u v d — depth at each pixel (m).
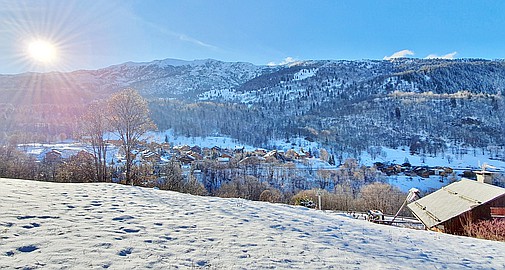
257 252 5.99
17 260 4.45
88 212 7.59
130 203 9.20
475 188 16.28
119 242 5.68
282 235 7.49
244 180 50.66
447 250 8.16
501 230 13.13
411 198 20.58
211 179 52.31
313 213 11.45
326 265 5.74
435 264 6.76
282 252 6.17
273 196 42.09
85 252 5.02
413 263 6.63
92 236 5.83
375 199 44.69
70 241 5.44
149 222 7.30
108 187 11.66
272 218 9.20
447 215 15.00
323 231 8.50
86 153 24.61
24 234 5.51
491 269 6.88
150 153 34.62
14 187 9.41
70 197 9.05
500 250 8.66
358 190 53.44
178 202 10.20
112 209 8.17
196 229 7.14
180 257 5.31
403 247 7.94
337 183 57.28
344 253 6.64
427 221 15.98
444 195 17.83
